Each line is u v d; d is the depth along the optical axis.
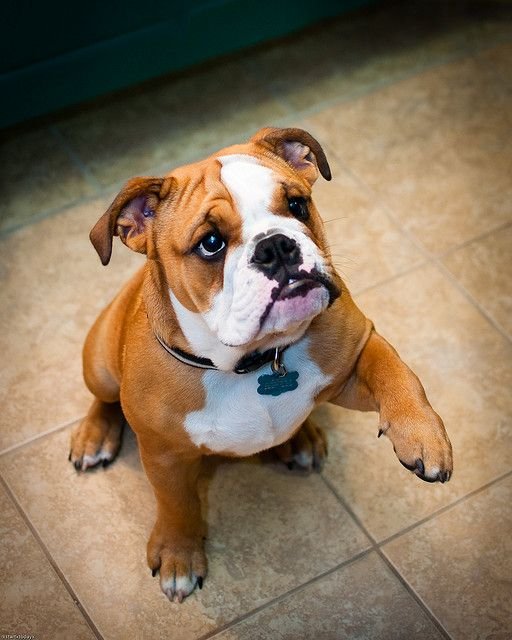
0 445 1.33
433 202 1.55
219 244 0.98
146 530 1.26
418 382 1.06
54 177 1.61
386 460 1.30
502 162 1.60
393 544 1.23
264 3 1.67
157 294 1.04
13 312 1.45
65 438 1.33
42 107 1.62
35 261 1.51
